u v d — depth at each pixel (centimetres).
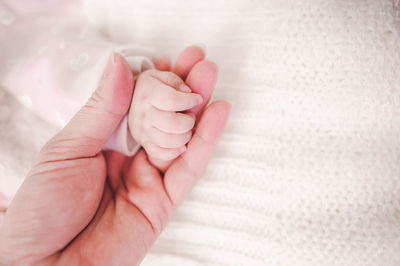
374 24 26
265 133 28
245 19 30
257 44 29
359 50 26
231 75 30
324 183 27
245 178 28
